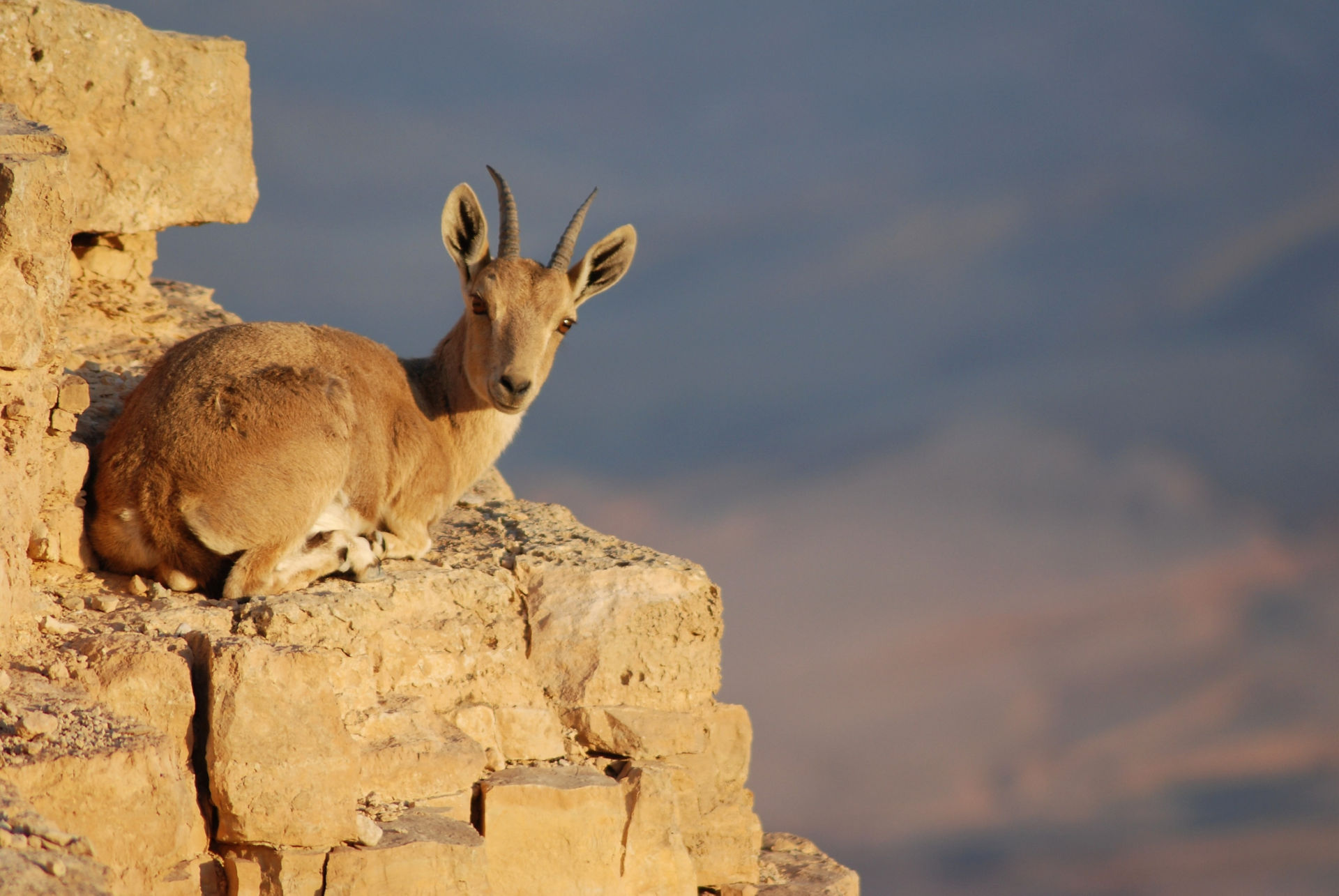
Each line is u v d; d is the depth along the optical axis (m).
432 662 26.77
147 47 37.69
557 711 29.58
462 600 28.20
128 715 20.55
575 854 26.09
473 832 23.47
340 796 21.42
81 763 18.16
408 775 24.47
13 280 22.39
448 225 32.44
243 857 20.83
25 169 22.30
